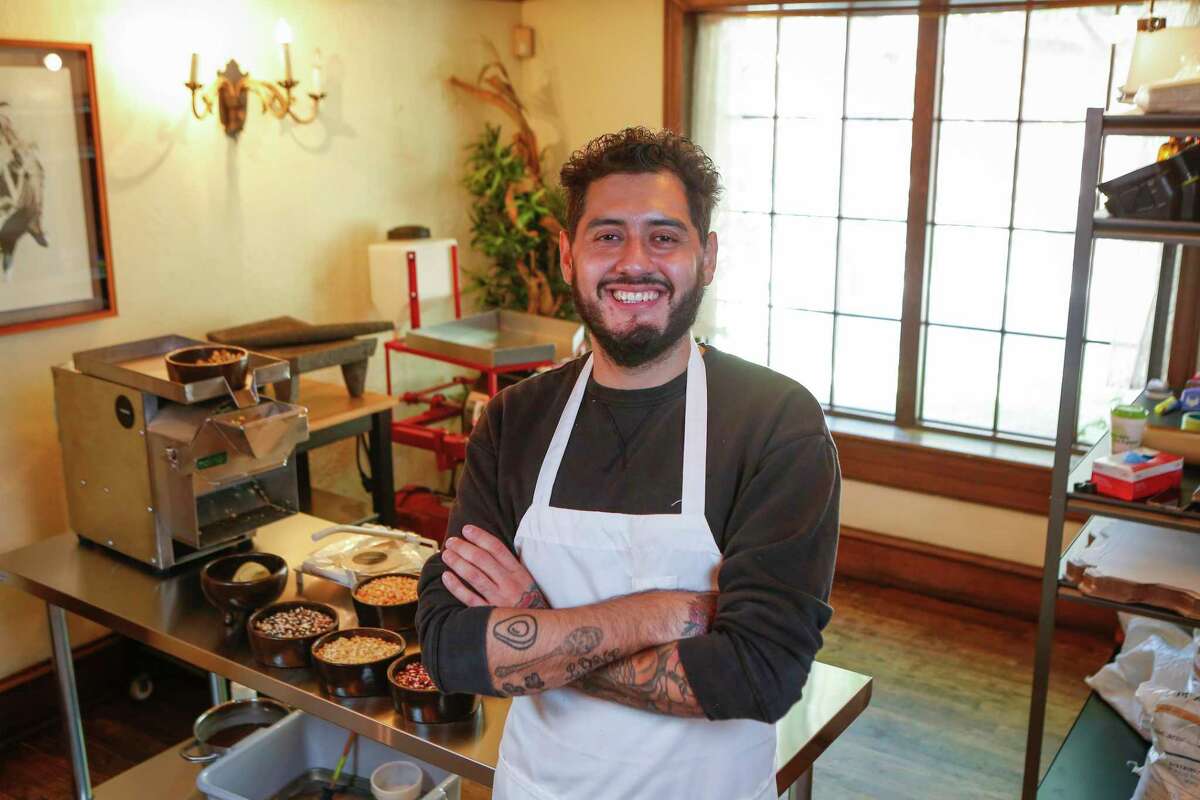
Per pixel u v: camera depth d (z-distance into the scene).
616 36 4.69
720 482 1.47
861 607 4.29
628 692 1.42
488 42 4.84
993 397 4.34
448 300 4.86
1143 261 3.79
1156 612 2.45
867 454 4.42
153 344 2.92
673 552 1.49
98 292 3.53
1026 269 4.16
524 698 1.65
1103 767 2.72
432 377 4.85
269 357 2.86
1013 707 3.57
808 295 4.65
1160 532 2.71
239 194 3.94
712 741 1.53
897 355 4.49
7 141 3.21
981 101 4.12
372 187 4.45
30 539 3.47
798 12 4.33
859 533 4.49
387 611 2.22
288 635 2.18
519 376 4.51
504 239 4.70
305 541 2.81
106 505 2.77
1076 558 2.59
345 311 4.43
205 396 2.55
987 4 3.99
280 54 3.99
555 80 4.93
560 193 4.73
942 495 4.29
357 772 2.43
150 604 2.53
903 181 4.31
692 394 1.51
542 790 1.61
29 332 3.38
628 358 1.46
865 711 3.56
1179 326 3.72
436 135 4.69
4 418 3.36
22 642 3.51
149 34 3.56
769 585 1.36
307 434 2.64
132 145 3.57
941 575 4.32
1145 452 2.57
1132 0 3.73
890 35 4.21
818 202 4.53
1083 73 3.90
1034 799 2.64
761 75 4.54
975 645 3.98
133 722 3.57
